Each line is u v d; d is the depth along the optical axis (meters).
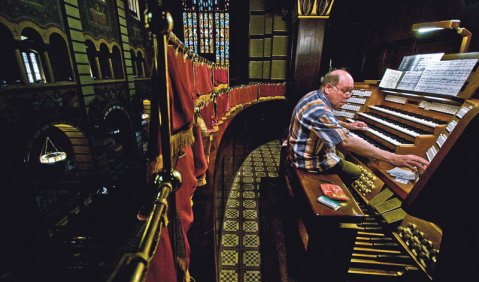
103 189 9.09
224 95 3.77
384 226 2.28
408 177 2.17
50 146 11.16
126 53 13.80
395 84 3.14
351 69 5.26
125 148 14.77
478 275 1.15
